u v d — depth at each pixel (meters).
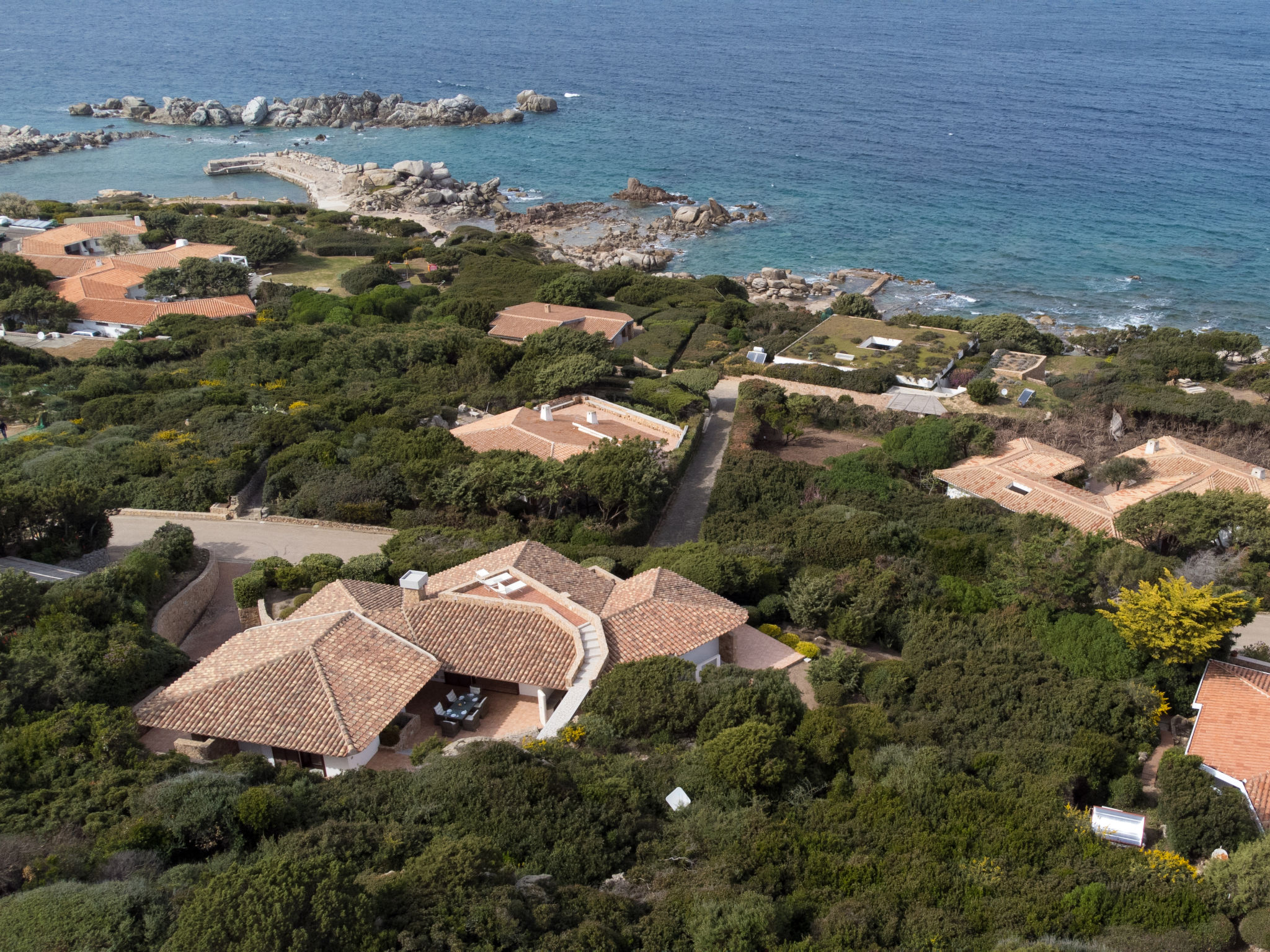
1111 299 145.50
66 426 78.38
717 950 26.27
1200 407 87.00
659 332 113.62
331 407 78.69
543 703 40.47
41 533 56.28
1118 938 27.50
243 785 32.56
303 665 38.91
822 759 36.88
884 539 56.59
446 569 52.12
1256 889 28.67
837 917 28.08
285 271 145.75
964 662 45.16
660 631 43.66
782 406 87.00
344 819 32.28
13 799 32.28
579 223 182.62
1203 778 35.53
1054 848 31.59
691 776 35.31
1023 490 68.56
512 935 25.44
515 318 111.31
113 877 28.08
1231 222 180.50
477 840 29.17
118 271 130.38
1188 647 43.38
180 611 49.66
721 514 63.94
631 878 30.20
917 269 158.62
